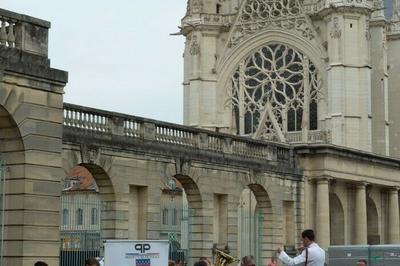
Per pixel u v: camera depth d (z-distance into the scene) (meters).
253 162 70.44
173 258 73.69
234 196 68.00
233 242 67.50
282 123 120.81
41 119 36.25
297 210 76.00
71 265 60.25
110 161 56.25
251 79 124.12
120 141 57.06
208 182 65.31
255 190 72.31
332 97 116.38
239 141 69.88
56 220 36.69
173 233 101.56
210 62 126.38
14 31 35.78
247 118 123.81
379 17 123.62
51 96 36.81
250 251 73.69
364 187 83.56
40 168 36.12
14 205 35.56
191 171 63.56
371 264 58.88
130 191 59.28
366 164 83.62
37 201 35.91
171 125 62.22
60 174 37.12
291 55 121.44
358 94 116.31
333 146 77.69
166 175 61.19
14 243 35.47
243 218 75.50
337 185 81.75
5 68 34.59
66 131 52.72
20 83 35.31
